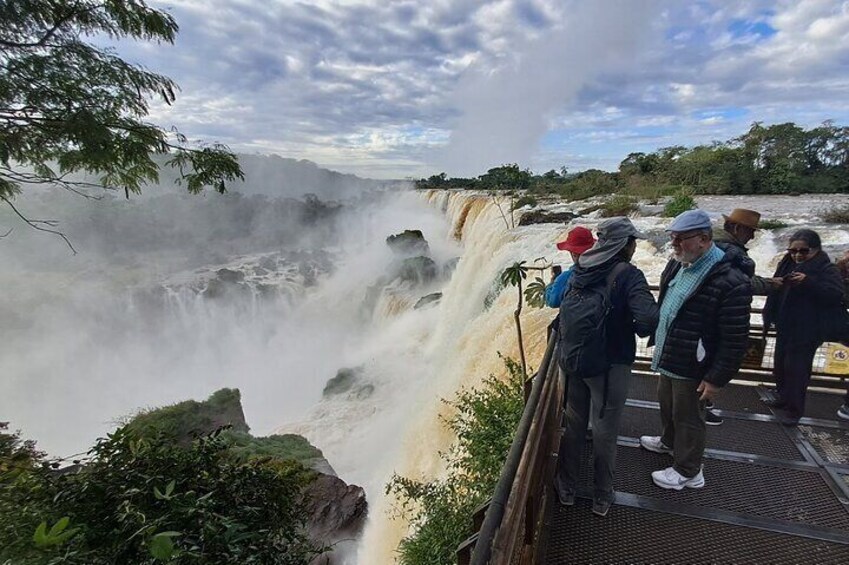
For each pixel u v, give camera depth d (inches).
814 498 121.6
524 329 343.9
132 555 124.5
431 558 195.9
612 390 112.3
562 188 1202.6
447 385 460.8
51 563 110.9
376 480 498.9
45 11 117.0
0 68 112.1
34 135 120.4
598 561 104.0
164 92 141.1
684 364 118.6
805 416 163.2
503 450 196.9
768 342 211.8
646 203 765.9
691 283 116.0
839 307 146.8
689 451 124.3
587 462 139.1
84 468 156.9
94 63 125.3
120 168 140.2
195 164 149.3
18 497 135.3
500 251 633.0
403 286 1214.3
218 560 135.3
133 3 125.5
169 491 130.7
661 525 114.0
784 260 163.3
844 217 474.3
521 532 92.4
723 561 102.7
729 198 811.4
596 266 110.0
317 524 351.3
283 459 423.2
